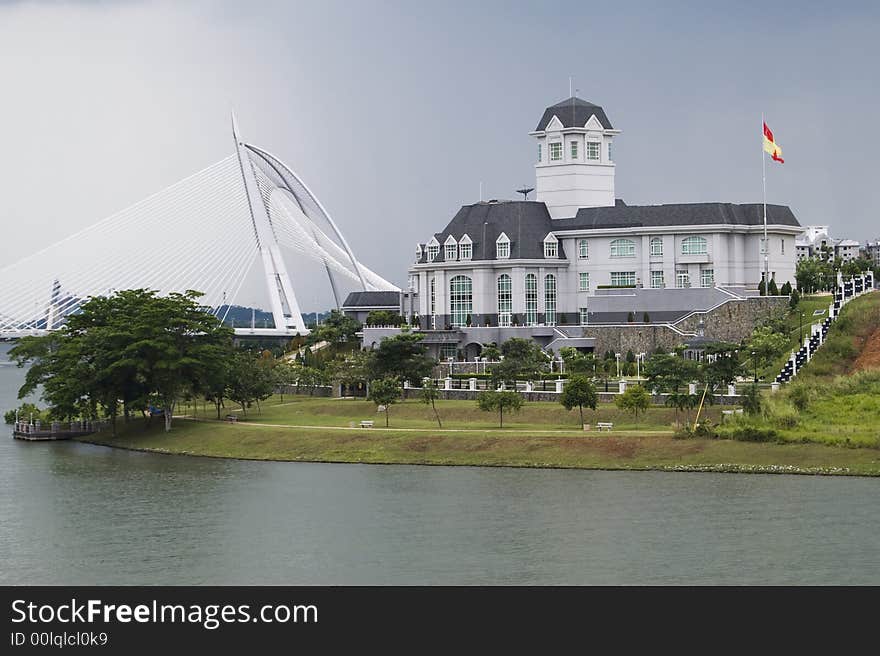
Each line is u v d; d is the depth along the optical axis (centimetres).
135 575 10994
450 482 14350
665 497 13162
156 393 19000
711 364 16600
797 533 11644
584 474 14588
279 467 15812
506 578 10662
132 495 14150
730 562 10850
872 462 14062
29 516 13162
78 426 19962
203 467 16050
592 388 16550
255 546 11775
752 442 14862
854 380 16775
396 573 10862
